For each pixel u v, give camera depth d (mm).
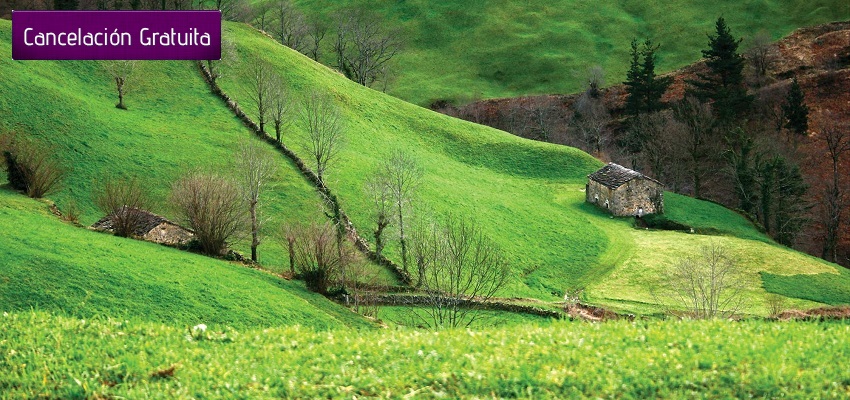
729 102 177375
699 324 30859
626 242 120688
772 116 183125
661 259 113250
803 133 175250
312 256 81812
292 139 132125
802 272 110625
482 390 26016
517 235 117562
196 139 127875
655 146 163375
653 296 100750
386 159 136500
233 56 155125
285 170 119000
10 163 94438
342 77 172000
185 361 28578
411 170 123750
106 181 111562
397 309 81188
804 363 26406
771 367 25922
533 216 126312
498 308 84938
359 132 146750
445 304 82562
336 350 29312
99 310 60281
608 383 25734
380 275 93438
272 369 27844
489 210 123938
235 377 27328
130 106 137000
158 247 80125
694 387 25547
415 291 88062
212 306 65000
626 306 96062
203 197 83562
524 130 194500
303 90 153875
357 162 128500
